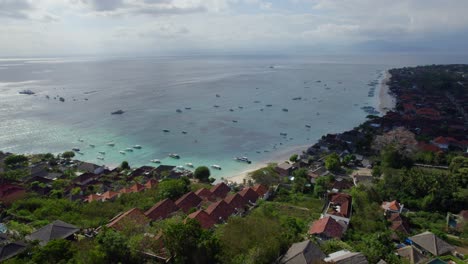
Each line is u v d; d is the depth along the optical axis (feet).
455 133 572.92
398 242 261.44
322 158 501.15
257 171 436.35
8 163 474.08
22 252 212.23
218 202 314.76
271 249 211.82
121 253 196.54
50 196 368.89
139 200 343.67
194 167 499.51
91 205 323.57
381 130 607.37
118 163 515.50
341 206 309.63
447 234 280.72
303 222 286.87
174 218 264.11
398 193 353.72
